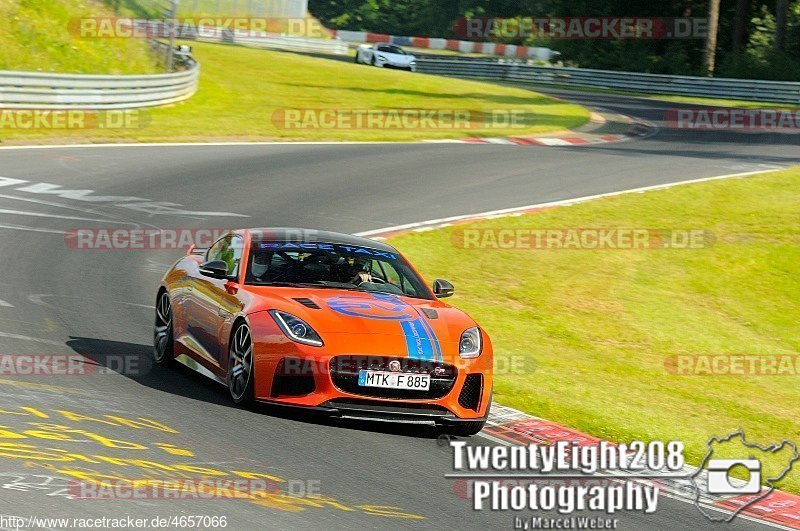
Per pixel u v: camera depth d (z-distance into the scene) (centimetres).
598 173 4134
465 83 7788
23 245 2341
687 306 2655
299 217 3011
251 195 3275
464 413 1291
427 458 1197
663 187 3847
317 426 1259
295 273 1424
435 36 15388
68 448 1027
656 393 1891
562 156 4550
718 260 3011
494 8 14862
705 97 7912
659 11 10262
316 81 6844
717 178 4088
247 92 6016
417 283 1491
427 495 1051
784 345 2523
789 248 3153
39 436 1057
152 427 1153
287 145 4375
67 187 3125
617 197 3625
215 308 1401
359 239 1580
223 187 3362
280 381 1258
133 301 1988
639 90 8344
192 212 2952
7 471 927
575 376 1884
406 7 15800
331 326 1266
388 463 1145
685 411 1766
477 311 2330
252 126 4812
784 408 1970
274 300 1321
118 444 1066
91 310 1856
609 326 2400
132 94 4806
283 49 10775
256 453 1105
